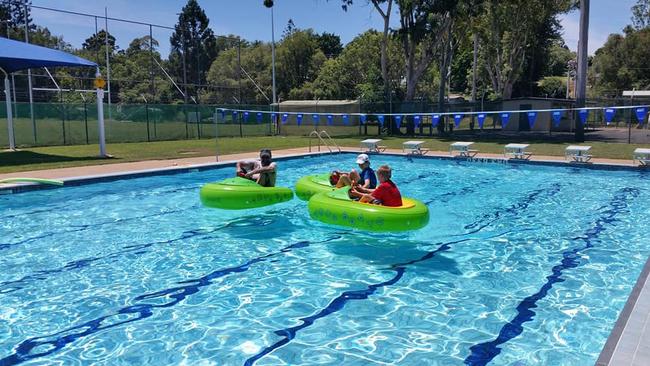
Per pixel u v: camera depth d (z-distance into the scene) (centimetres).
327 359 364
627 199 984
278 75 5466
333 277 545
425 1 2709
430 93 5050
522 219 825
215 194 790
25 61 1571
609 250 643
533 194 1055
